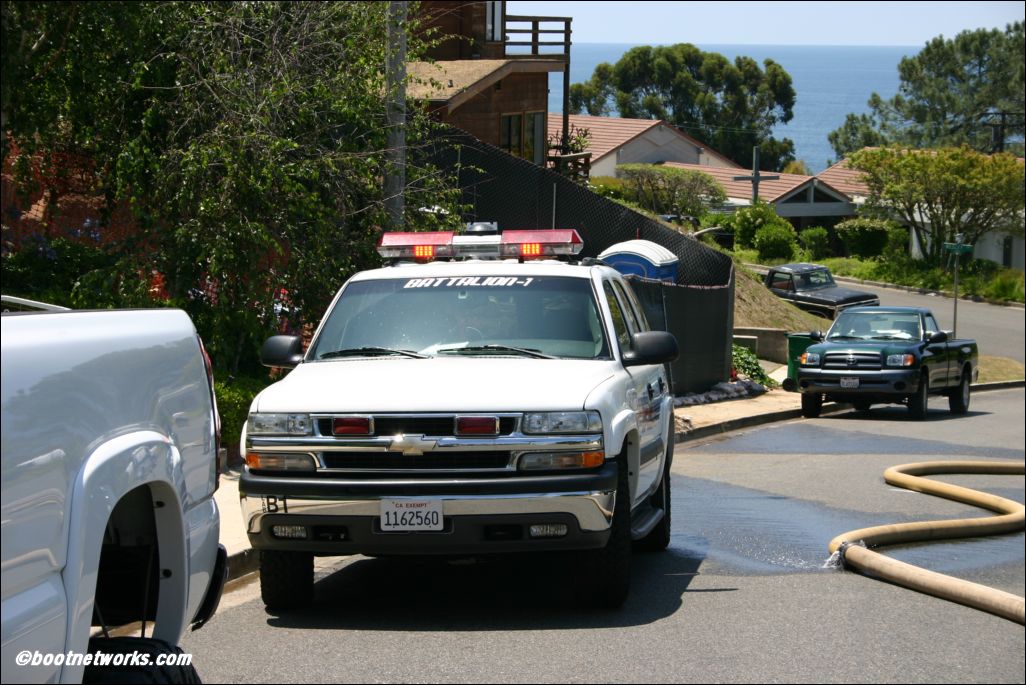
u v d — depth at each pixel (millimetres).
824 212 88688
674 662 8609
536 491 8953
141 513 5906
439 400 9109
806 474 19125
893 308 30312
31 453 4480
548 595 10523
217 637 9109
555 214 27562
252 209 16984
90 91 18062
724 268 30562
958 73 121812
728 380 30578
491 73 35000
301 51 17969
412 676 8172
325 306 17844
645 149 92000
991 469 19969
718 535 13789
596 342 10555
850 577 11742
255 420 9336
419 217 19812
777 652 8977
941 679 8469
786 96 129250
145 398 5496
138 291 16438
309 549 9234
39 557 4516
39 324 4828
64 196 20594
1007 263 78875
